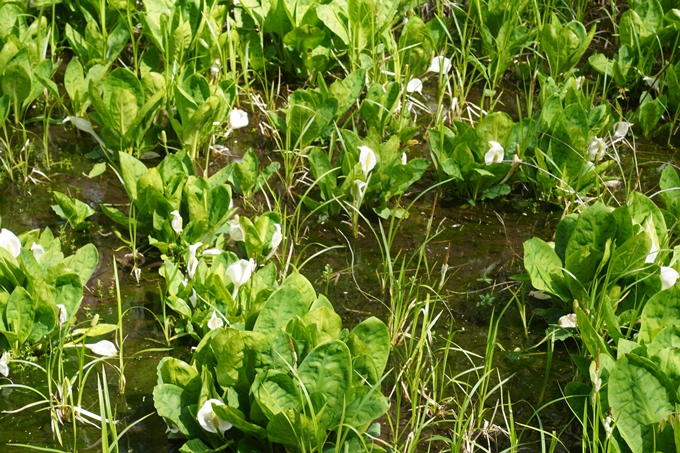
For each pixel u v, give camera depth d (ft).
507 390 10.54
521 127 14.34
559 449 9.68
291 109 14.46
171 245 12.16
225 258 11.03
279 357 8.59
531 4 19.75
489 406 10.28
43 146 14.90
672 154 16.35
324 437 8.48
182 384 8.94
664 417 8.55
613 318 9.95
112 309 11.39
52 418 9.27
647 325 9.84
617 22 20.99
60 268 10.48
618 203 14.29
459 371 10.77
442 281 11.73
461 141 14.26
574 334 11.35
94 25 15.81
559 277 11.31
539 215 14.35
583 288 10.89
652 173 15.62
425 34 17.22
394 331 11.12
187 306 10.84
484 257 13.12
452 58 18.72
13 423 9.48
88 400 9.89
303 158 15.07
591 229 11.17
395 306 11.82
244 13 17.49
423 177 15.20
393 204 14.35
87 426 9.55
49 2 17.13
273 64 17.61
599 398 8.82
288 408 8.41
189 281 11.02
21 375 10.18
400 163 13.64
